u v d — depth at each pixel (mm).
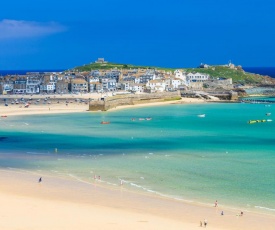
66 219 66125
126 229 62094
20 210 70250
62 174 96938
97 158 113375
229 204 76562
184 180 91875
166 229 62656
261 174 96688
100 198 79438
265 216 70562
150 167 103250
